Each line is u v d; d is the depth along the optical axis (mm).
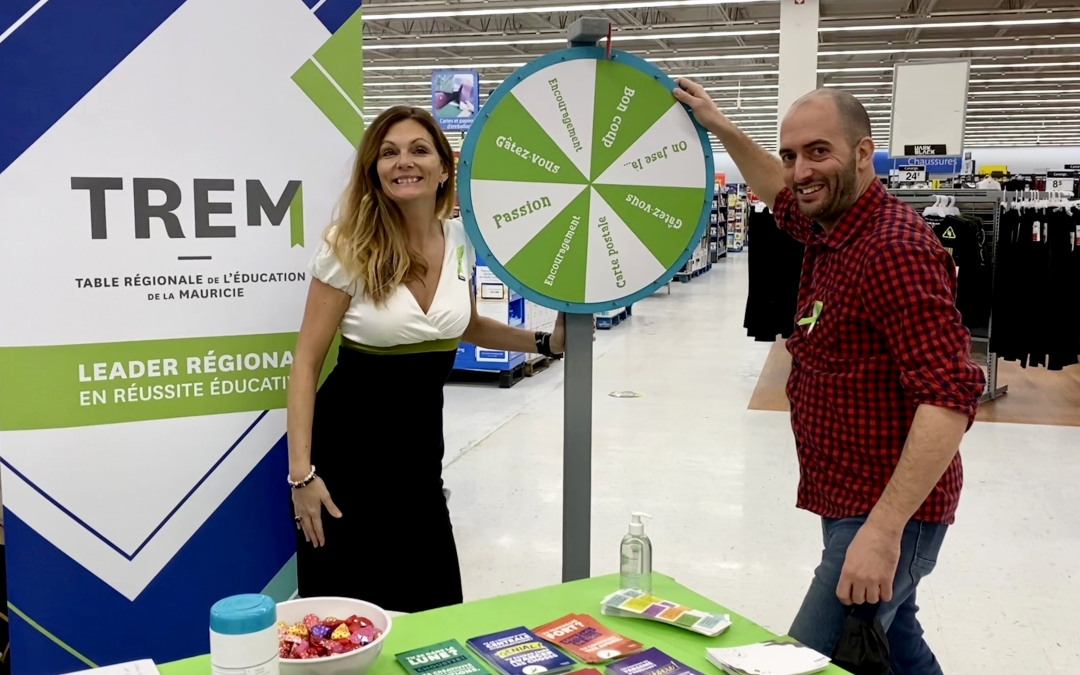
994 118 24531
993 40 14031
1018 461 5023
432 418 2039
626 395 6863
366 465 1961
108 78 1814
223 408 2045
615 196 1930
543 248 1901
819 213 1701
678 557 3646
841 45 14734
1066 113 23469
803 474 1833
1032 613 3129
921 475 1508
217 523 2078
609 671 1287
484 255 1860
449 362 2035
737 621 1507
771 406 6488
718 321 11312
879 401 1647
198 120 1925
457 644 1389
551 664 1307
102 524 1927
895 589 1698
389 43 14570
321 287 1903
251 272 2037
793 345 1833
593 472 4832
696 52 15445
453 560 2131
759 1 10672
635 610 1502
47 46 1749
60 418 1854
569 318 1990
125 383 1913
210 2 1909
